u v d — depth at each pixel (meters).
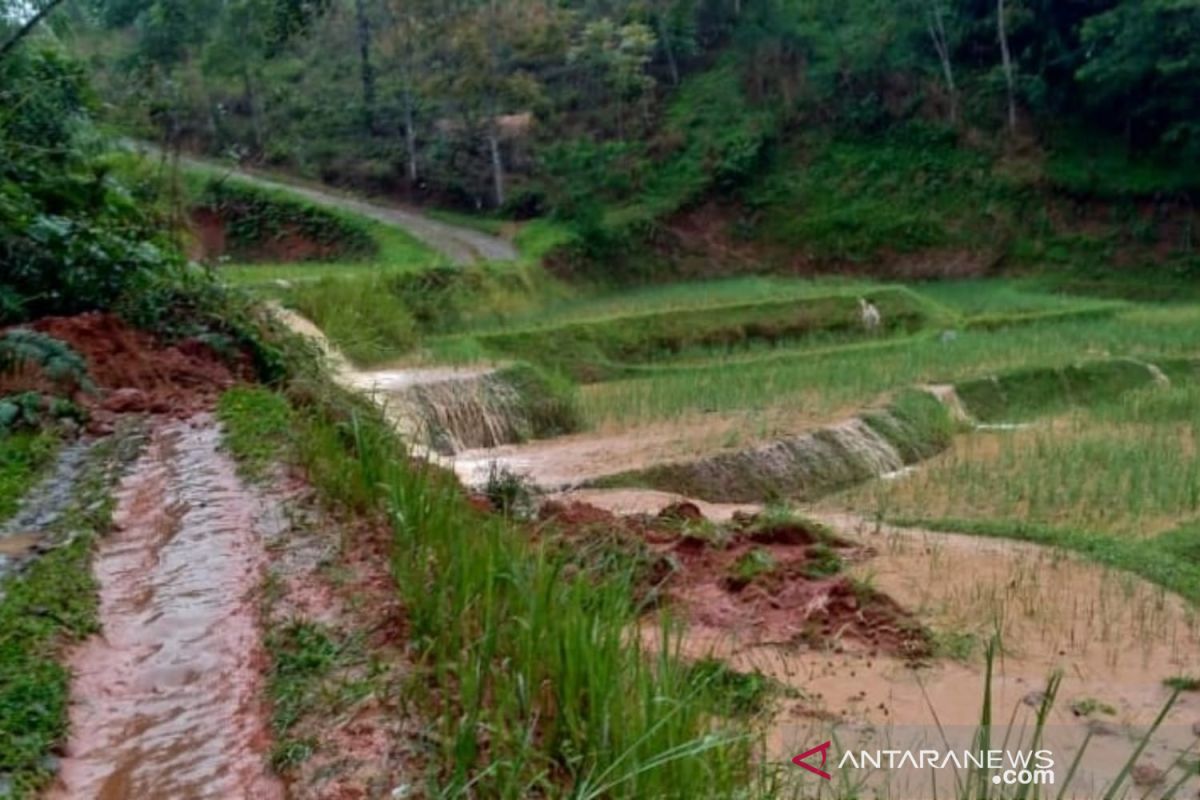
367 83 41.97
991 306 31.22
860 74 43.19
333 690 3.94
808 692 6.29
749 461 13.71
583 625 3.79
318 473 6.58
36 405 7.96
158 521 5.97
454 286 27.31
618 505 11.24
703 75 45.56
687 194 40.78
